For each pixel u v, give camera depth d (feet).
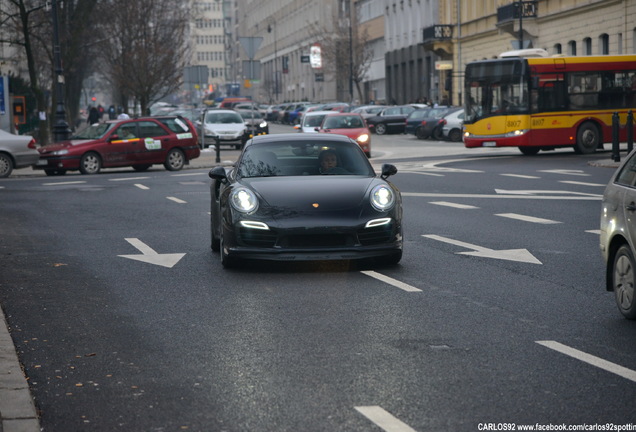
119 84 190.19
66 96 192.75
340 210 38.60
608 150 128.26
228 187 41.01
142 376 23.93
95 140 109.09
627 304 29.40
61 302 33.91
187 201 72.43
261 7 553.64
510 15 189.78
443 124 177.47
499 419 20.10
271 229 38.22
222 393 22.33
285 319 30.40
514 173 93.20
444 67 227.61
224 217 39.65
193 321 30.35
